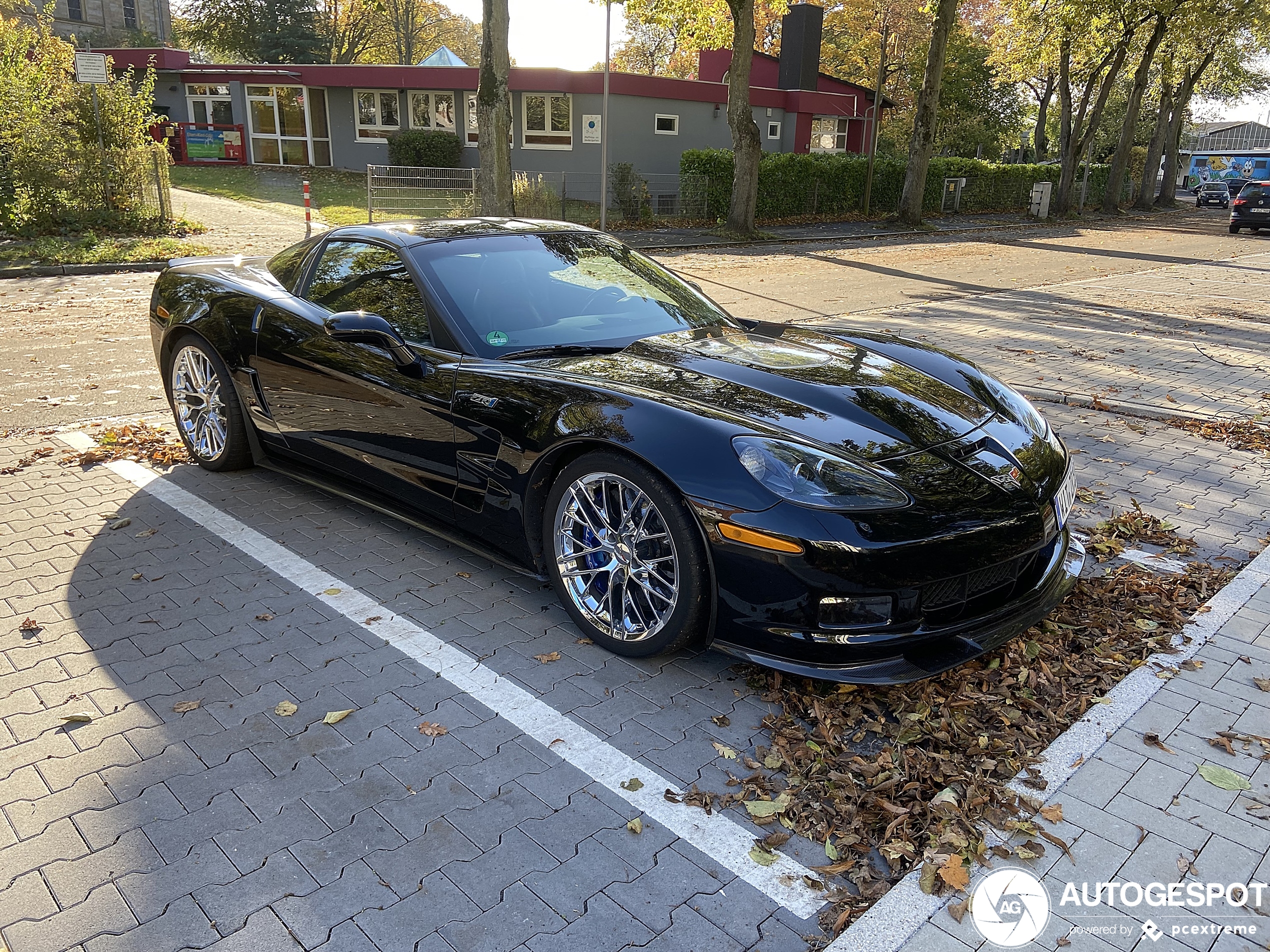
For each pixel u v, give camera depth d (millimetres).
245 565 3740
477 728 2713
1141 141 50375
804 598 2641
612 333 3773
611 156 26734
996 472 2992
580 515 3143
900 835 2287
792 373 3359
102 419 5656
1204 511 4520
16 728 2646
